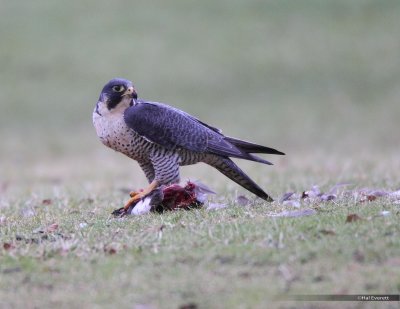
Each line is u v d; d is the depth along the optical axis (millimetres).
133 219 9055
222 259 7043
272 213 8852
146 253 7387
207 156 10164
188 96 32500
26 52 36812
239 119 30172
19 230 8883
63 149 26438
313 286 6367
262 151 10289
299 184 12531
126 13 40844
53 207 11164
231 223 8211
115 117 9938
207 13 40750
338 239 7340
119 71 34781
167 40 37844
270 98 32156
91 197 12281
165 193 9523
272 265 6844
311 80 33562
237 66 35094
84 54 36531
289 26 38906
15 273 7070
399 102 30891
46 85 33781
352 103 31156
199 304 6148
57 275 6941
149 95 32594
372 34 37469
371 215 8203
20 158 25062
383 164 16312
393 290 6230
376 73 33781
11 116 30953
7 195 14328
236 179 10289
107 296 6398
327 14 39844
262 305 6094
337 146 25906
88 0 42625
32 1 42469
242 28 38938
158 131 9844
